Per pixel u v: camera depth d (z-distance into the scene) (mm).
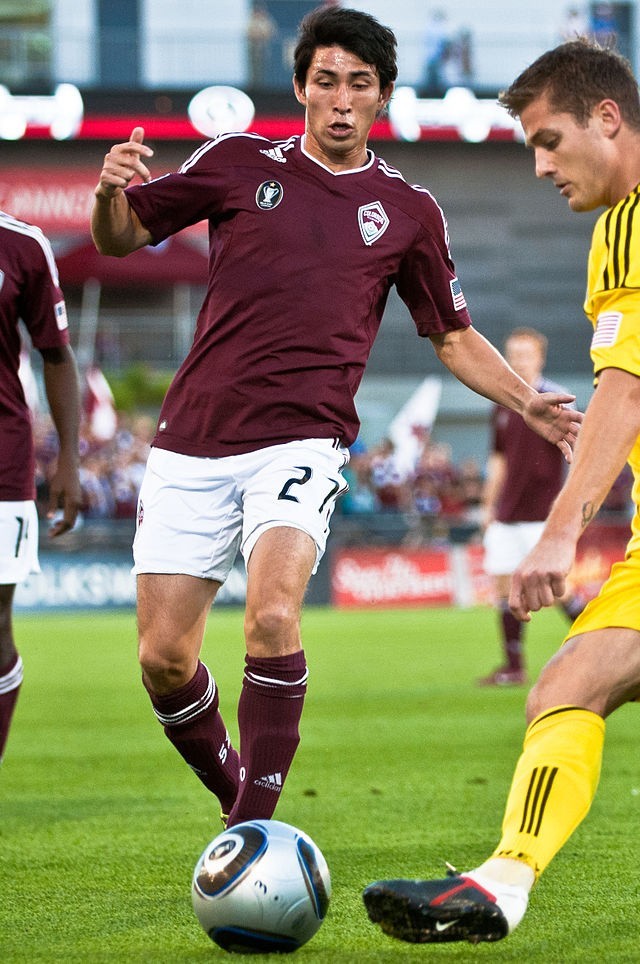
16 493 17328
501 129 100062
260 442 13977
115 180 13688
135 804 20516
